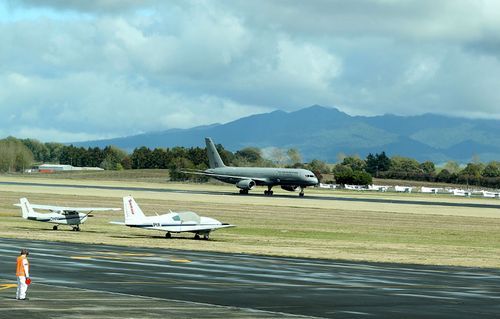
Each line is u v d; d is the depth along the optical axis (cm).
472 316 11406
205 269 16512
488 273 17312
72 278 14525
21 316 10356
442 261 19700
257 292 13312
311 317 11044
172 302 12000
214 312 11188
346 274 16262
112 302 11800
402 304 12375
